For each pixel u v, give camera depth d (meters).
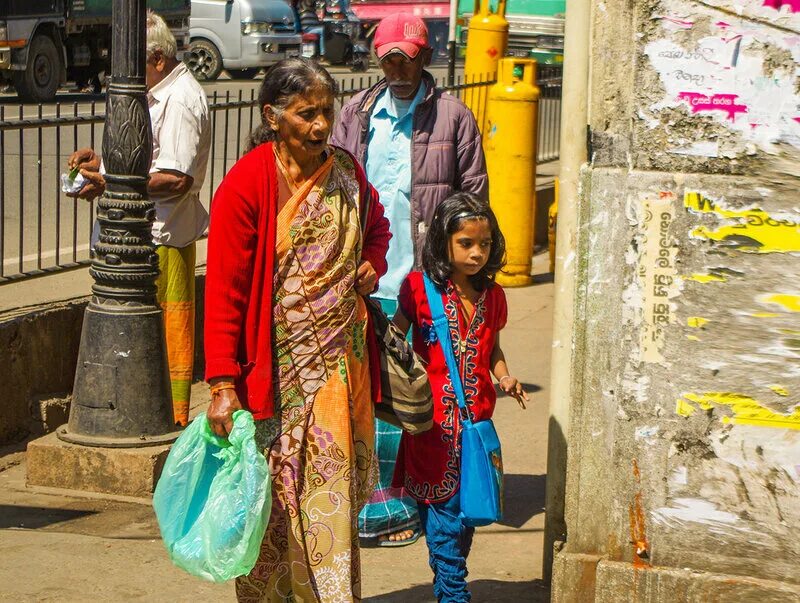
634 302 3.40
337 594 3.22
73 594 4.00
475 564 4.41
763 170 3.27
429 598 4.07
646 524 3.49
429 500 3.72
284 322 3.19
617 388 3.45
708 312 3.36
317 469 3.23
